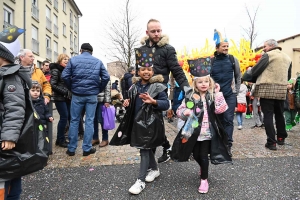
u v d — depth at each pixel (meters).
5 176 1.86
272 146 4.39
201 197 2.64
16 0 18.27
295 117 7.00
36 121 2.08
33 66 4.31
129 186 2.95
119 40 17.31
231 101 4.34
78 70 4.18
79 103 4.27
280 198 2.57
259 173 3.25
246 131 6.54
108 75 4.45
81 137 5.90
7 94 1.88
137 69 3.16
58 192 2.82
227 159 2.83
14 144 1.87
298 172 3.27
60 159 4.06
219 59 4.43
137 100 3.03
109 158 4.07
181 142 2.86
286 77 4.42
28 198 2.68
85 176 3.29
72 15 34.53
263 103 4.52
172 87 7.34
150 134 2.82
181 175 3.27
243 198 2.59
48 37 25.62
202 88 2.91
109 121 4.79
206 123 2.86
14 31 2.05
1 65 1.95
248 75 4.83
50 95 4.45
